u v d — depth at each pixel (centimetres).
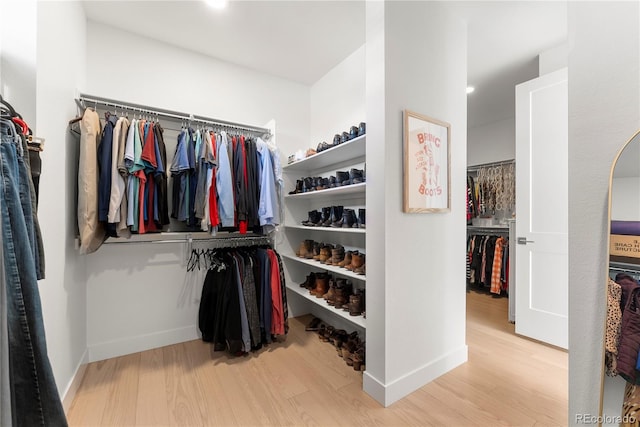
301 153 258
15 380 69
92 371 181
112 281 205
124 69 213
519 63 255
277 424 135
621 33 80
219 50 241
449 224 184
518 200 238
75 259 169
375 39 154
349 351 191
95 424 134
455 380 170
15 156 75
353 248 235
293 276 282
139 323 214
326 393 158
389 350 150
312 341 227
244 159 221
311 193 233
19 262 71
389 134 151
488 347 215
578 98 89
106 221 169
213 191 206
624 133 80
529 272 230
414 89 162
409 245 160
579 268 89
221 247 247
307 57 253
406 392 156
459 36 191
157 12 195
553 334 215
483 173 403
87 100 181
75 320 167
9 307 68
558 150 215
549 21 196
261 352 208
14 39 116
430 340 171
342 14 199
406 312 158
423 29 168
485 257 371
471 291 389
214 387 164
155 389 162
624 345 79
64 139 151
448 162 181
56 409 74
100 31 205
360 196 231
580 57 88
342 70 259
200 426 134
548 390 160
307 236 289
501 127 404
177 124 229
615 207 80
